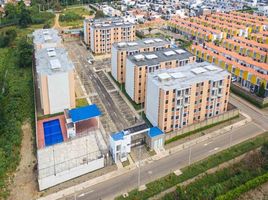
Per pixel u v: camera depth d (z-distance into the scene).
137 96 119.00
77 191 78.25
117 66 136.38
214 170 84.06
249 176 78.81
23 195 77.12
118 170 85.75
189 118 102.12
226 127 105.50
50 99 111.69
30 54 160.50
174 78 101.06
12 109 113.62
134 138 94.94
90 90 133.25
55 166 83.50
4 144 94.94
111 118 111.50
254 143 95.25
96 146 93.56
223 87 104.56
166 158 90.19
